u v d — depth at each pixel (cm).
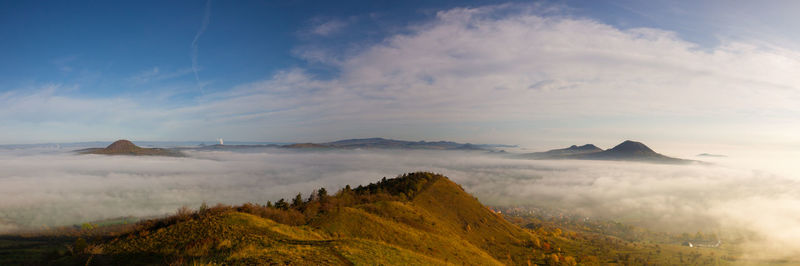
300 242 5312
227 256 4159
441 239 9431
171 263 4419
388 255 4984
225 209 7756
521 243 14650
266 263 3750
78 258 5209
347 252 4666
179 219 6675
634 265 16262
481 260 8525
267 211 8538
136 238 5703
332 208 10512
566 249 16375
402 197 16088
